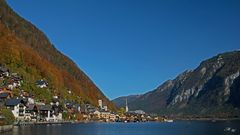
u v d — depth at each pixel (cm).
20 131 15400
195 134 18038
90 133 17050
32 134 13888
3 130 14400
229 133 18638
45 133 14938
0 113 18262
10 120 18262
